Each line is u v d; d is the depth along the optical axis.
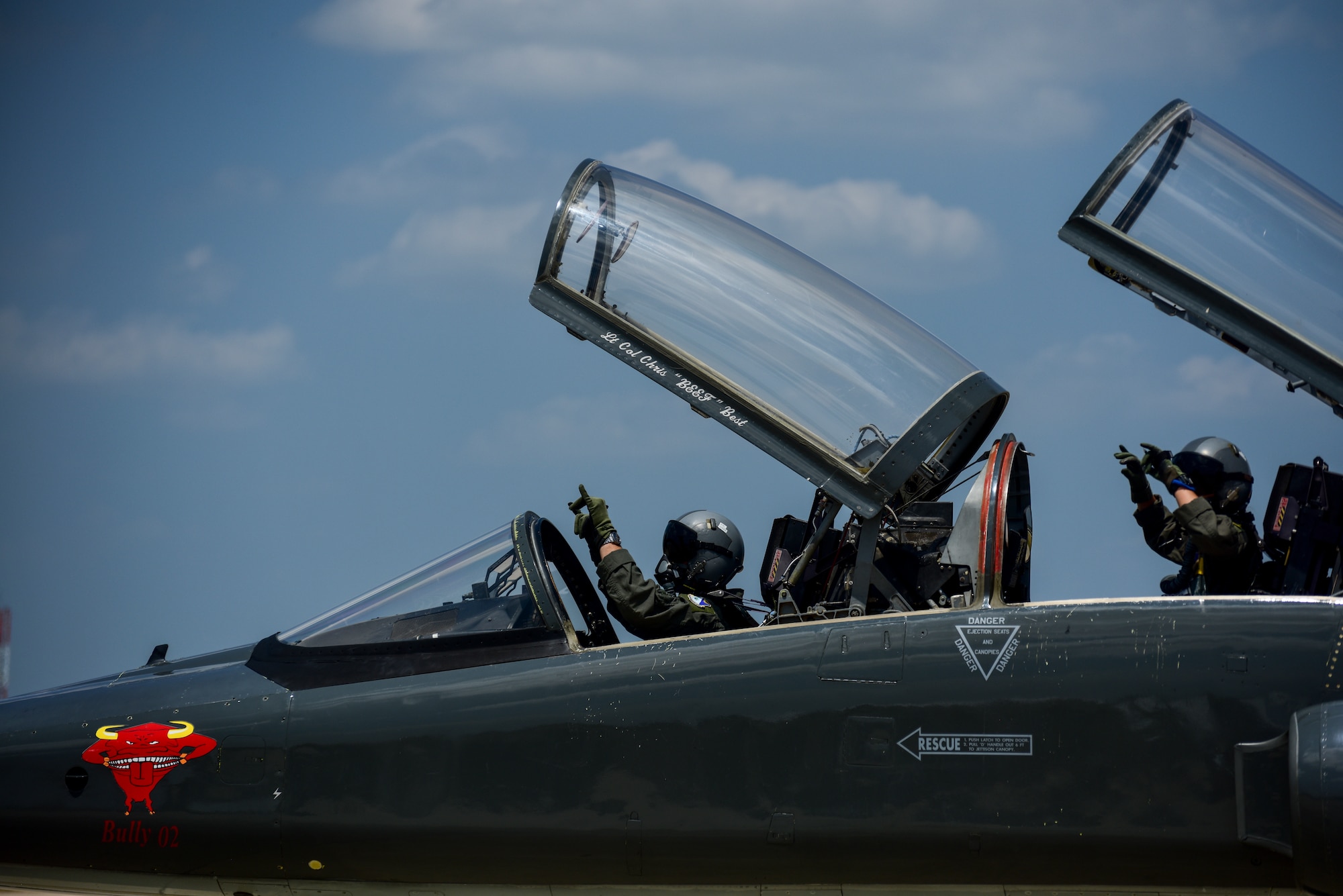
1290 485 23.83
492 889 22.22
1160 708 20.41
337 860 22.14
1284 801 19.94
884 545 23.62
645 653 22.03
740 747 21.17
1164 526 26.42
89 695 23.81
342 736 22.20
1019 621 21.12
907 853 20.83
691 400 23.44
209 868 22.61
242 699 22.91
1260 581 24.22
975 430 24.39
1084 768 20.42
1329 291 23.52
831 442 23.12
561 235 24.45
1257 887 20.41
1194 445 24.88
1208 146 24.58
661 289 24.25
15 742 23.25
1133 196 24.36
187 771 22.61
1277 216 24.02
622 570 24.53
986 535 21.73
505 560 24.03
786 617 23.08
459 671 22.48
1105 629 20.88
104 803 22.77
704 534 27.25
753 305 24.06
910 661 21.06
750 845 21.12
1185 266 24.00
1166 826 20.23
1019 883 20.86
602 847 21.48
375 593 24.62
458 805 21.72
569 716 21.67
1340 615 20.61
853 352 23.77
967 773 20.66
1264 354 23.52
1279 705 20.22
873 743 20.89
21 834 22.94
